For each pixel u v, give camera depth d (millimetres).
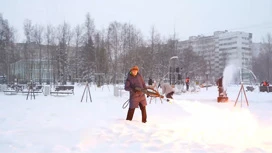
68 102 16719
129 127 7777
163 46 58062
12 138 6383
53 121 8812
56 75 59594
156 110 12484
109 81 54906
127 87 8812
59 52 57688
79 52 59375
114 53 58500
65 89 24938
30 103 15734
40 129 7414
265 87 32500
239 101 18812
